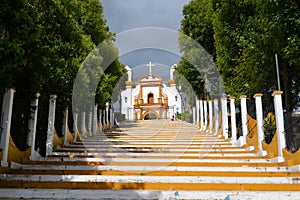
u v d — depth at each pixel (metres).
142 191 4.59
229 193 4.51
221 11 8.88
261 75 7.76
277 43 6.24
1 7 4.17
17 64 3.81
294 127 7.28
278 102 6.79
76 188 4.71
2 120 5.58
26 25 4.82
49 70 5.99
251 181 5.18
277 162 6.27
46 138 7.96
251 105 10.05
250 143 8.23
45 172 5.54
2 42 3.63
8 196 4.59
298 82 9.08
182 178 5.30
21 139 6.71
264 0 5.79
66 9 7.68
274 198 4.45
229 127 10.45
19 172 5.48
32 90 5.79
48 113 7.94
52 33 6.59
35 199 4.53
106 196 4.60
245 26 8.16
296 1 5.66
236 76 9.30
